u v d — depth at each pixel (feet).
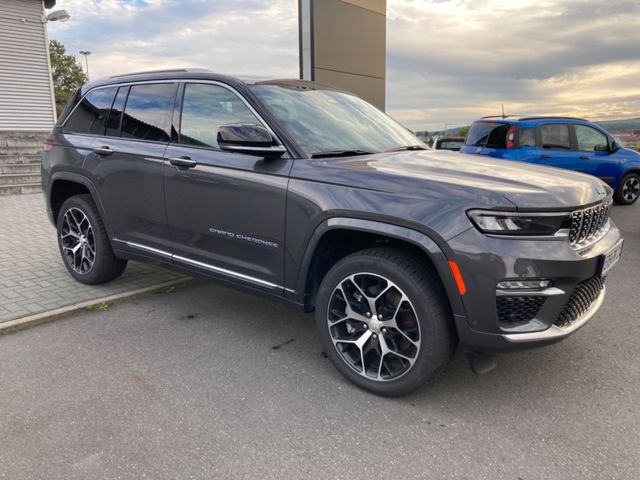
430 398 9.59
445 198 8.55
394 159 10.61
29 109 54.44
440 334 8.75
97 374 10.42
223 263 11.64
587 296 9.32
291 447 8.13
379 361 9.64
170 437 8.35
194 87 12.34
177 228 12.41
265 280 10.93
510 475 7.49
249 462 7.77
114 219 13.97
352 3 35.40
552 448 8.11
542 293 8.32
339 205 9.36
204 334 12.48
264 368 10.75
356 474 7.52
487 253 8.14
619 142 33.37
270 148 10.25
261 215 10.57
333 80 34.78
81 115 15.25
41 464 7.66
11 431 8.45
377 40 38.40
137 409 9.14
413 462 7.79
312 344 12.00
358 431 8.56
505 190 8.49
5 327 12.36
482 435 8.46
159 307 14.30
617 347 11.69
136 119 13.51
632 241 22.77
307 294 10.45
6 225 24.27
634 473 7.52
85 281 15.47
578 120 30.71
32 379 10.19
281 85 12.18
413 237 8.60
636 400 9.51
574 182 9.54
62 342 11.96
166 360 11.08
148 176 12.73
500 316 8.44
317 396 9.65
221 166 11.19
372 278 9.46
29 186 34.88
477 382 10.16
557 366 10.80
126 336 12.33
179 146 12.25
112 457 7.84
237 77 11.85
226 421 8.82
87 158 14.34
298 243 10.05
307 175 9.93
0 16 51.03
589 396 9.65
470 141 30.94
